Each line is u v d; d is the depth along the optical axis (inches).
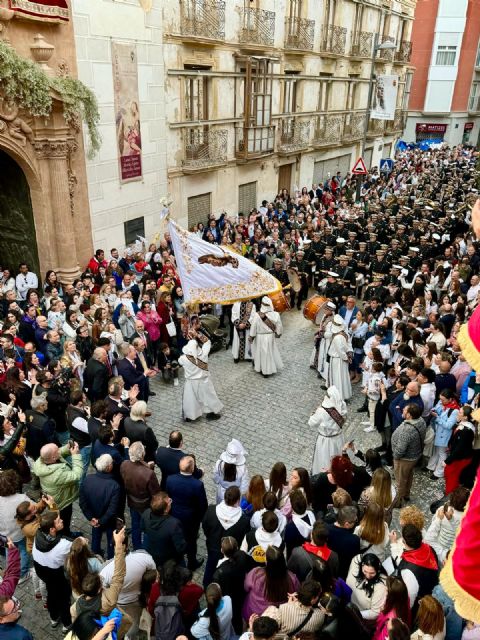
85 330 369.7
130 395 313.6
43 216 518.6
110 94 560.4
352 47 1098.1
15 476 222.1
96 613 156.0
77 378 340.2
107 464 223.0
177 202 708.0
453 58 1897.1
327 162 1148.5
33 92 458.3
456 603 60.1
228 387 420.8
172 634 159.8
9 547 186.1
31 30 461.4
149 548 201.9
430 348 336.2
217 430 359.9
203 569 245.1
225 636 165.5
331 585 165.2
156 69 618.5
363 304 526.0
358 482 240.2
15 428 273.4
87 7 511.2
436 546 204.5
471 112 2052.2
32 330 379.6
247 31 749.9
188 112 696.4
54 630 215.6
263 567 179.2
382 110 826.2
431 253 631.2
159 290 445.4
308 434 357.7
